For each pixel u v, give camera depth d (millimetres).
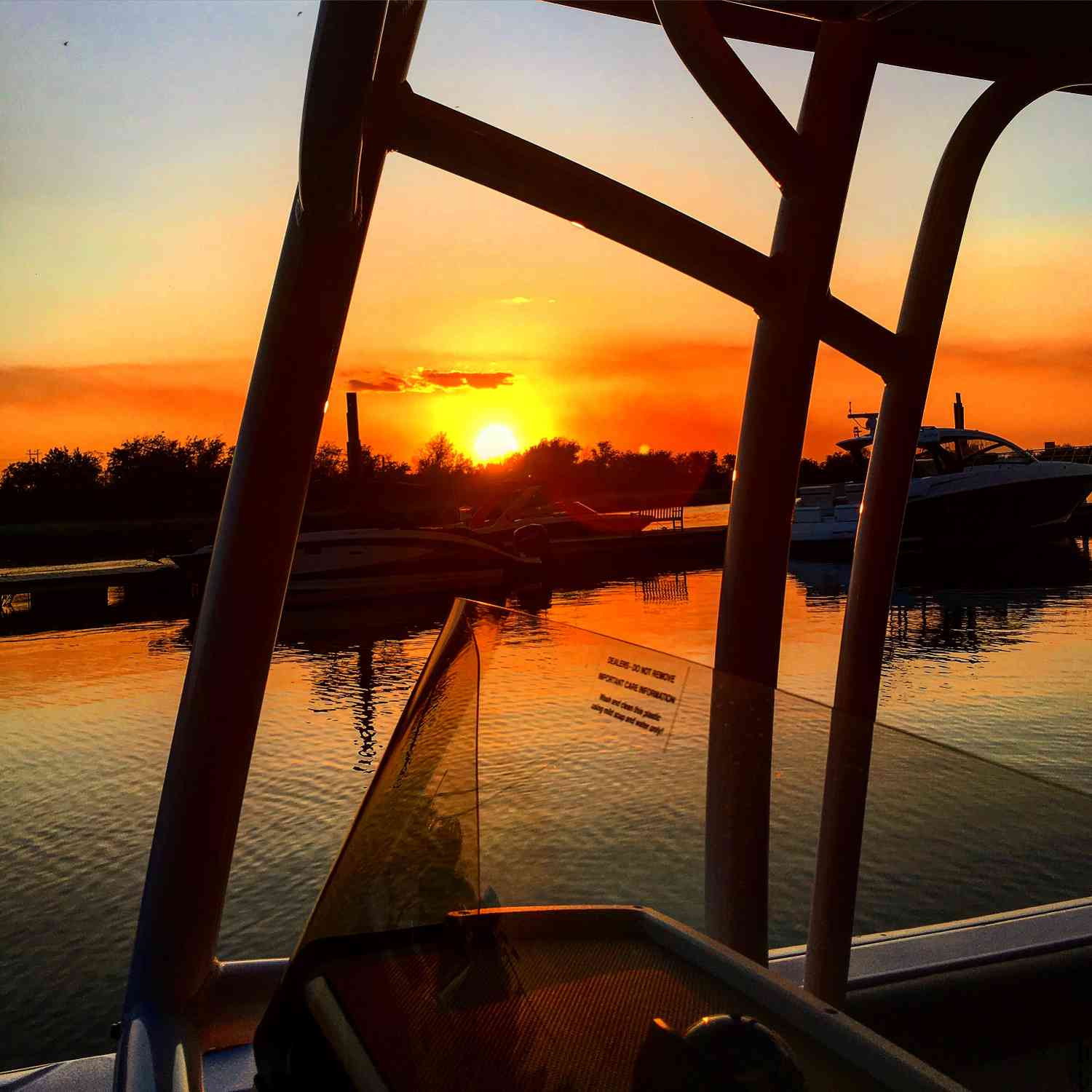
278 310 1750
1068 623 17875
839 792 1028
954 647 15148
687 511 71312
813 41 2646
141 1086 1518
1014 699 10898
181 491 57125
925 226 2459
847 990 999
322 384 1777
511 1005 1083
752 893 1055
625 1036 1013
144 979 1805
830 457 41438
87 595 29562
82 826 7773
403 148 1800
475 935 1168
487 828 1202
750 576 2250
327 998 1216
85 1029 4977
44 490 55594
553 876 1143
